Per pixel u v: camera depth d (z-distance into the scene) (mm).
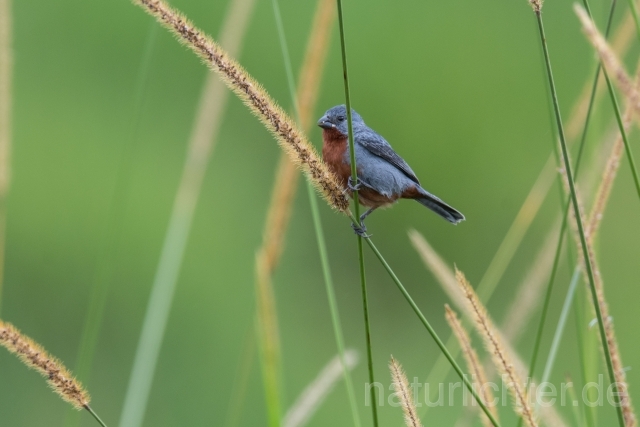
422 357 15859
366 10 17938
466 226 17391
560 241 6480
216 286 15961
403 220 17297
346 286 17141
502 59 18047
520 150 17609
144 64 7512
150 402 14656
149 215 16312
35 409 13594
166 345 15117
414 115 17672
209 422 14523
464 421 6867
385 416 13664
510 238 7887
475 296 5809
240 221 17016
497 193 17391
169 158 17141
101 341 15523
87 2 17969
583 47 17719
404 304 16875
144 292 15938
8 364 13711
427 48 17953
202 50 5824
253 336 7559
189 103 17656
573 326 14086
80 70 17734
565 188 6664
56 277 16219
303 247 17281
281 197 7027
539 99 17766
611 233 15344
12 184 16578
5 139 7320
